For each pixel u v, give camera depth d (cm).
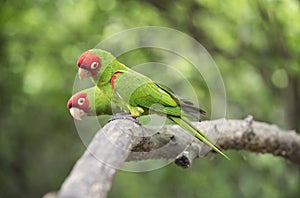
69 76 1545
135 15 1365
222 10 1297
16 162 1752
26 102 1666
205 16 1322
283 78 1316
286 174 1317
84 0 1398
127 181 1531
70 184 387
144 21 1363
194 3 1290
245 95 1382
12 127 1739
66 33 1490
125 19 1377
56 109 1664
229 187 1377
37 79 1603
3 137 1680
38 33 1511
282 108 1351
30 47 1535
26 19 1466
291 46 1245
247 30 1252
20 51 1558
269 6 1188
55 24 1481
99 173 414
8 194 1717
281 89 1315
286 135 719
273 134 707
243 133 678
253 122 705
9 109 1695
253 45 1262
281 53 1220
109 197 1598
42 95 1622
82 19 1456
